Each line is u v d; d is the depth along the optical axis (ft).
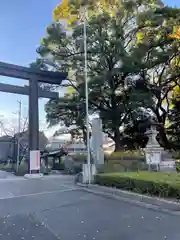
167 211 26.96
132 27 88.94
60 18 90.27
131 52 83.15
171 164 62.34
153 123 90.68
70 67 90.63
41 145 158.92
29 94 84.74
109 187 42.73
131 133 99.30
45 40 88.58
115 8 87.20
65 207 30.45
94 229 21.03
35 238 18.80
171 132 95.09
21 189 47.73
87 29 82.58
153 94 88.53
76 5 87.40
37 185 53.88
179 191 29.48
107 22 84.94
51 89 95.09
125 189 38.99
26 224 22.94
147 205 30.12
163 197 31.37
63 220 24.20
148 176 38.99
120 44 82.84
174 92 96.27
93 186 46.16
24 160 126.31
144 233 19.83
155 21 81.87
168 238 18.61
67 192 43.01
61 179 68.13
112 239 18.48
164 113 94.94
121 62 81.05
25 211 28.53
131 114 90.38
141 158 66.95
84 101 88.84
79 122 92.94
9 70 80.89
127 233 19.88
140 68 81.92
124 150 92.43
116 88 90.74
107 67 89.81
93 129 58.80
